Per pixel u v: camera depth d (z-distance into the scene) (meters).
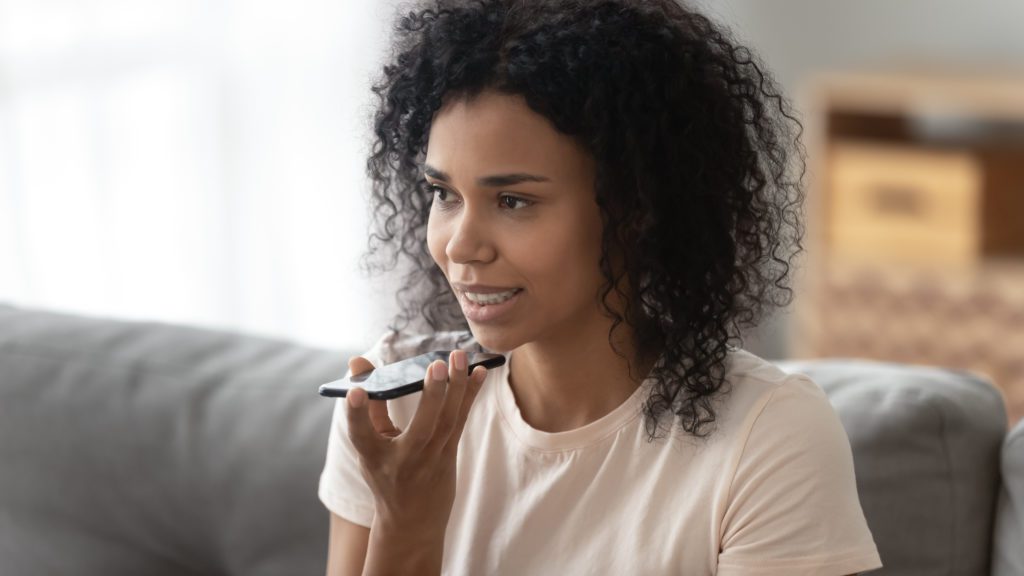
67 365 1.77
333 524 1.43
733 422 1.27
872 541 1.24
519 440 1.33
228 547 1.66
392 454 1.20
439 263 1.24
